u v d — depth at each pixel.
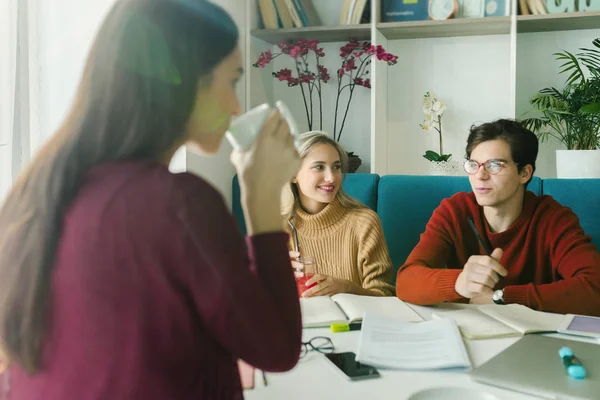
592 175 2.11
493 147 1.50
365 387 0.81
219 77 0.56
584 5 2.29
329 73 2.85
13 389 0.51
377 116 2.54
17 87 1.61
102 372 0.47
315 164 1.83
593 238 1.91
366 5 2.53
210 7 0.54
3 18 1.52
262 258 0.58
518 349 0.94
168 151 0.55
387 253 1.88
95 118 0.50
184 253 0.48
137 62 0.50
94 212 0.48
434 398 0.77
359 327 1.13
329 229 1.91
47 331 0.48
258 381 0.83
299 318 0.58
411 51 2.74
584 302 1.26
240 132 0.60
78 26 1.74
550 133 2.47
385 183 2.21
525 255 1.56
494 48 2.63
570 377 0.81
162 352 0.48
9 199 0.51
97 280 0.47
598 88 2.21
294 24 2.62
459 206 1.68
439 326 1.07
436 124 2.71
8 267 0.49
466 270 1.21
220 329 0.51
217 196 0.52
